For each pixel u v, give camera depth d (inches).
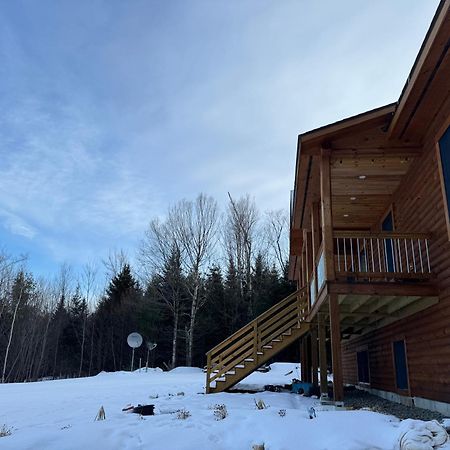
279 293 1133.7
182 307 1119.0
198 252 1152.2
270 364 974.4
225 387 412.5
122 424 209.8
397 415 271.0
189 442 174.6
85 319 1374.3
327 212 306.8
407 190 351.6
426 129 308.5
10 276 1302.9
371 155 321.1
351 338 565.3
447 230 267.7
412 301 305.7
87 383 584.7
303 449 161.3
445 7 213.9
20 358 1221.1
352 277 295.4
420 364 308.3
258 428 187.0
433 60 247.6
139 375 778.8
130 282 1364.4
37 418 268.8
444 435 159.5
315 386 426.0
